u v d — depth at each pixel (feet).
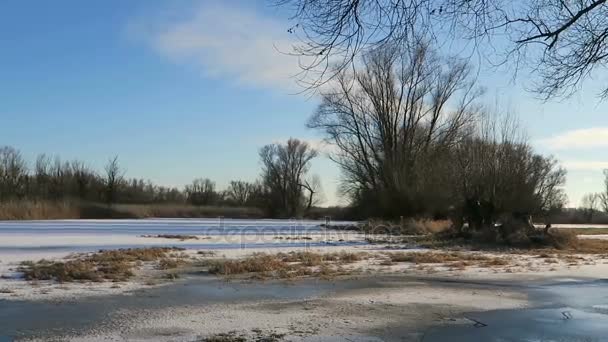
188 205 261.44
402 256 59.82
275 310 30.99
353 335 25.53
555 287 40.32
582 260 60.54
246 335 25.35
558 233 80.28
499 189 104.47
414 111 146.92
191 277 43.11
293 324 27.58
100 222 143.43
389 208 134.82
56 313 29.53
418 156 143.13
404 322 28.32
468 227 89.30
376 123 148.77
